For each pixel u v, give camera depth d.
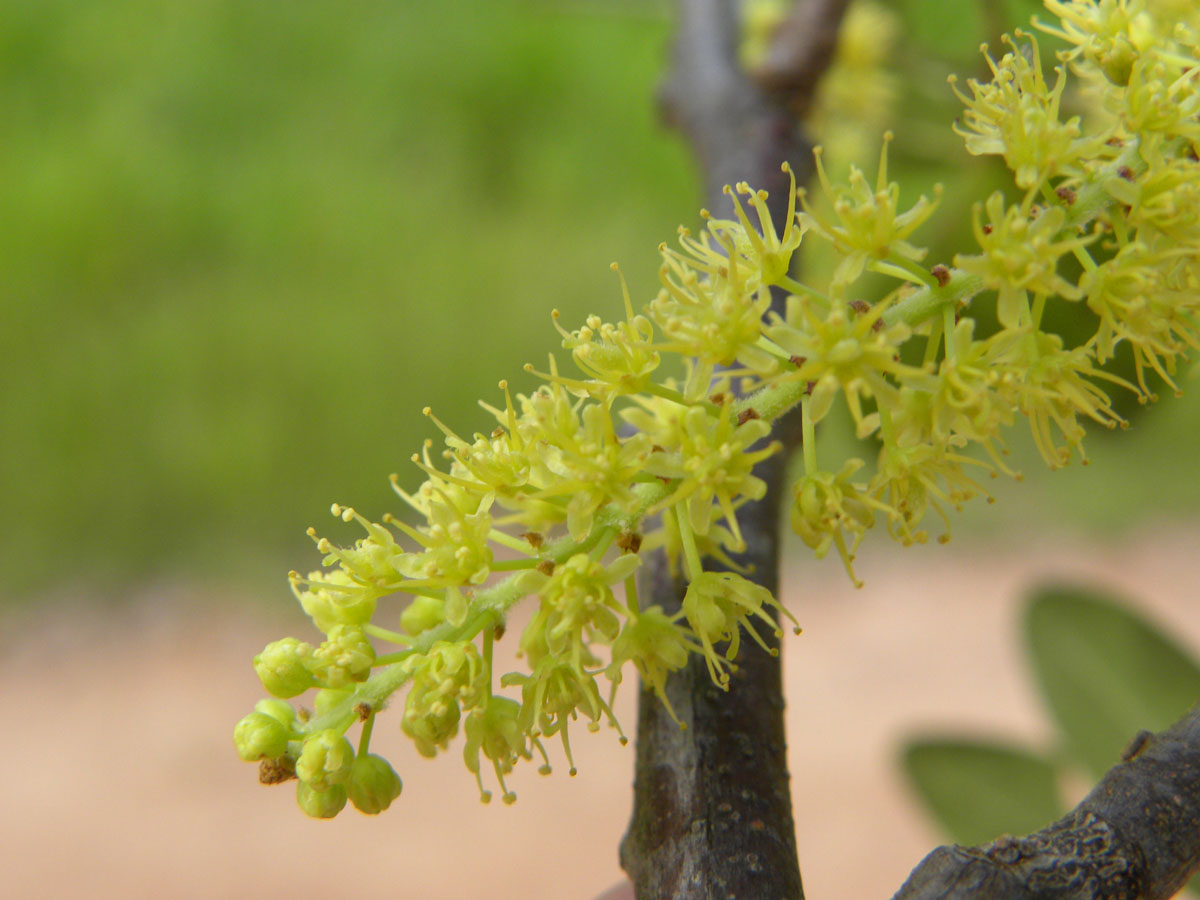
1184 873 0.09
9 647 0.49
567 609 0.10
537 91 0.72
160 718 0.46
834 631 0.48
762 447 0.12
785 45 0.16
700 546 0.11
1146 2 0.11
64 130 0.71
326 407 0.58
